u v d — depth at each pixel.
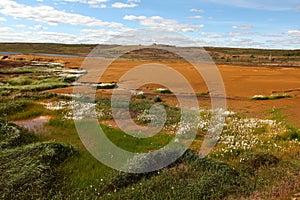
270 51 163.75
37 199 9.07
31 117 19.20
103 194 9.57
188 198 9.12
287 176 10.41
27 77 46.00
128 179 10.32
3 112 19.53
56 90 35.16
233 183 10.02
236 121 19.55
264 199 8.72
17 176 9.91
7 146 13.10
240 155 12.88
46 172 10.45
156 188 9.75
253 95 33.34
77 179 10.47
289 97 32.03
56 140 14.42
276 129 17.33
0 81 41.53
